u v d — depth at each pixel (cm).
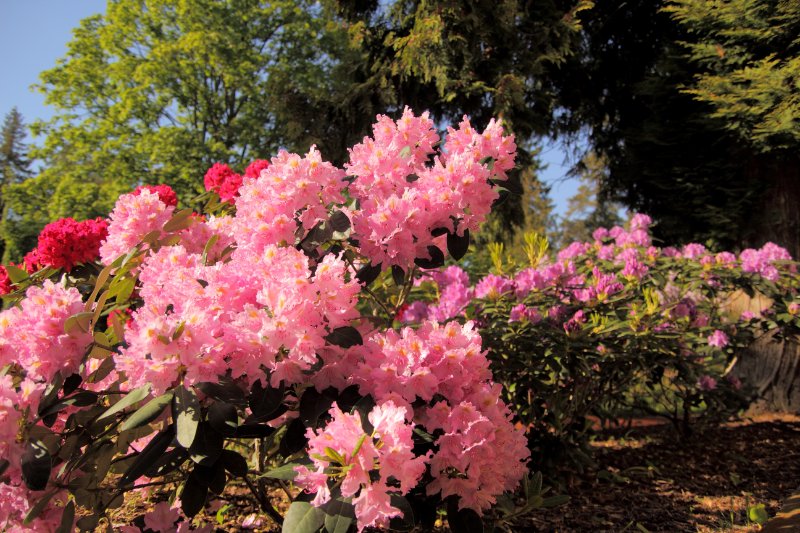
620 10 803
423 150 215
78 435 163
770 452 402
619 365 340
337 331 157
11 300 248
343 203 189
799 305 409
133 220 204
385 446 128
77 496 172
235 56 1673
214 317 146
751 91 539
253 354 145
